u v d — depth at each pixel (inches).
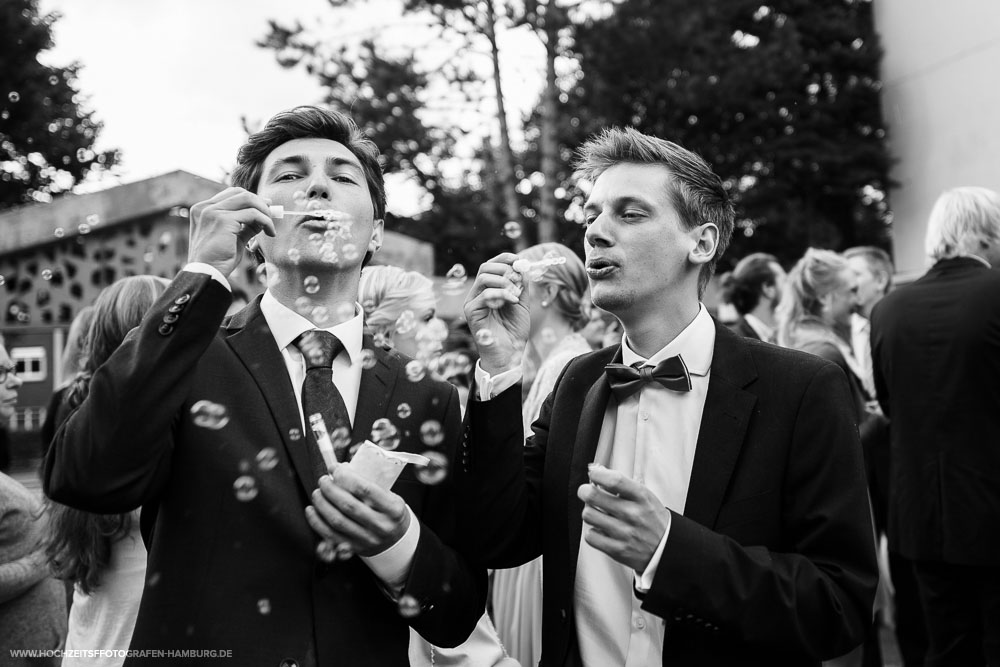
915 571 120.3
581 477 63.2
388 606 59.9
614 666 60.6
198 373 59.9
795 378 60.9
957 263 118.7
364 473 54.0
